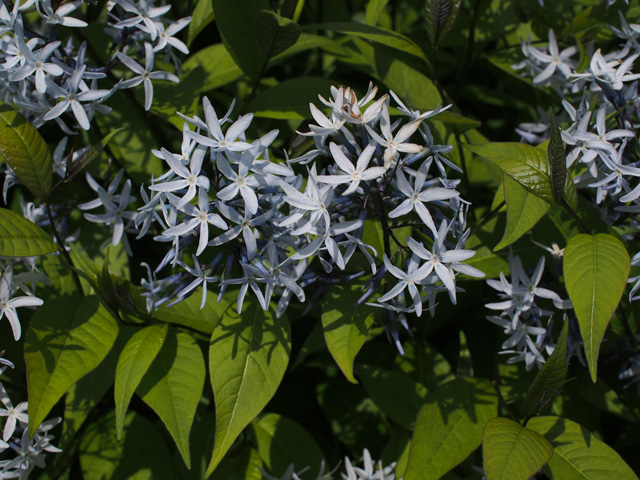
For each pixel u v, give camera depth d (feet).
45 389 1.01
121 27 1.13
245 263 0.98
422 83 1.25
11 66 1.08
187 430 1.03
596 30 1.34
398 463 1.19
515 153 1.05
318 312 1.17
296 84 1.23
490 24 1.41
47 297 1.21
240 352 1.02
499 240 1.17
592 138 1.09
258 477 1.17
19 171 1.05
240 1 1.20
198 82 1.21
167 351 1.09
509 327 1.13
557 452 1.05
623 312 1.12
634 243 1.20
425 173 0.96
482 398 1.11
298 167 1.18
